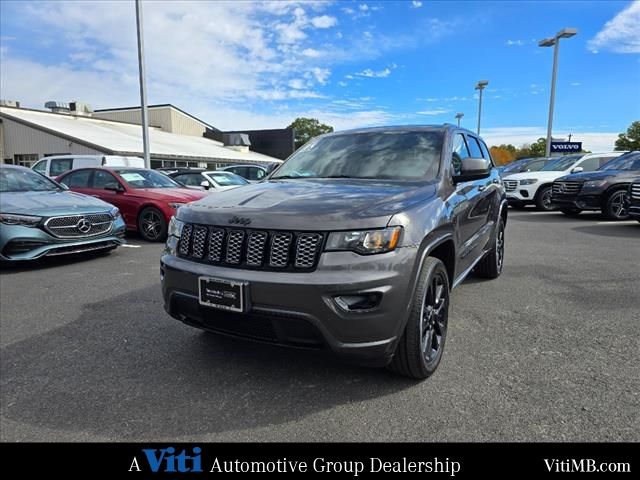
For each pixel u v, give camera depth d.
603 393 2.59
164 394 2.67
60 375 2.93
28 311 4.25
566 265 5.95
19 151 24.34
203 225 2.70
